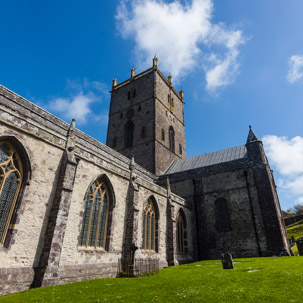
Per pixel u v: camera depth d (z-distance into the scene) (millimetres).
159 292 12352
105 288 14172
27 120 17609
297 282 12070
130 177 27172
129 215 25281
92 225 21469
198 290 12039
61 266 17141
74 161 19938
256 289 11422
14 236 15250
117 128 58250
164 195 33094
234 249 34438
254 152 38125
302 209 121062
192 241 37844
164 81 61156
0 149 15938
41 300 11438
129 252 23484
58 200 17938
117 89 64000
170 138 57562
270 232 32500
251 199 35781
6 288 13828
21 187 16547
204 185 40750
